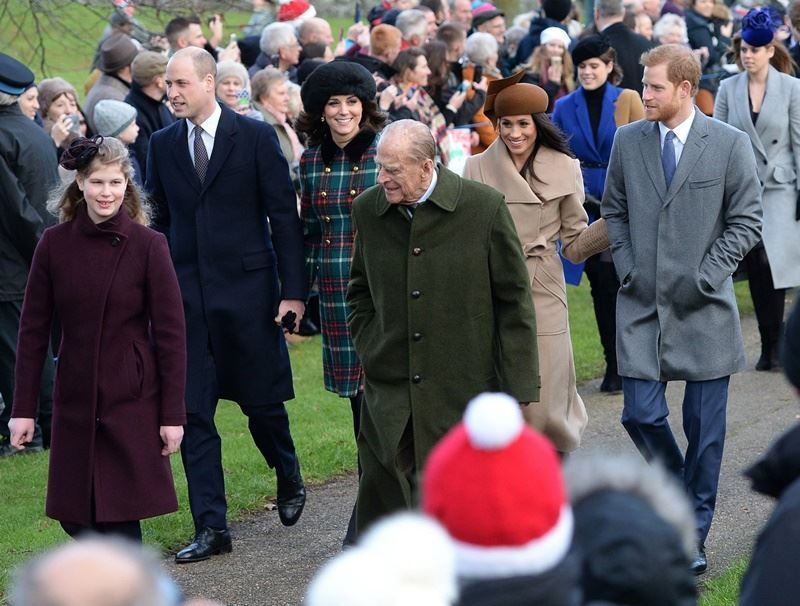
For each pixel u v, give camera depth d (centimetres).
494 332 704
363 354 724
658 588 275
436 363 698
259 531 904
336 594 216
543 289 813
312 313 1482
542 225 820
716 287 795
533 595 261
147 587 208
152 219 891
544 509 262
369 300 730
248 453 1080
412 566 219
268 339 880
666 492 293
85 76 2081
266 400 879
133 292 714
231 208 870
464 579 263
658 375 802
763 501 904
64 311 714
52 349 1134
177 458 1085
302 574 813
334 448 1072
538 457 264
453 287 693
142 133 1253
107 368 712
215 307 864
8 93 1098
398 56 1444
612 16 1455
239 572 820
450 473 263
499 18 1892
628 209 817
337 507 952
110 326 712
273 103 1362
